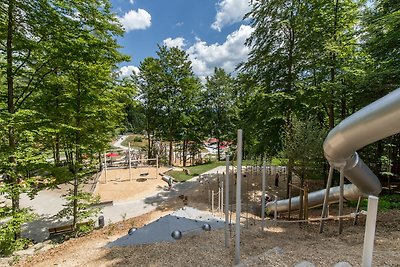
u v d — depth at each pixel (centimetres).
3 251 886
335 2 1338
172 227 919
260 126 1464
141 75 2739
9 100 964
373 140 600
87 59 1047
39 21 925
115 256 739
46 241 1095
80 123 1190
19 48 939
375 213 290
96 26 1055
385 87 1091
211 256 686
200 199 1516
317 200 1057
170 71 2769
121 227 1122
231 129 3228
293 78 1351
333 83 1234
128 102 1716
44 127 974
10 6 866
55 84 1120
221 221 1030
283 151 1341
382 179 1594
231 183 1777
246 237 852
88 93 1162
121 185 1994
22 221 916
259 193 1542
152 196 1712
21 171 970
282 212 1161
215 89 3162
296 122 1253
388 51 1183
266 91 1424
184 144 3216
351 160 791
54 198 1791
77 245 909
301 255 575
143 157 3253
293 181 1738
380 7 1265
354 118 595
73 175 1146
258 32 1388
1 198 1738
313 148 1180
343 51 1318
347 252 592
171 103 2744
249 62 1465
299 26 1258
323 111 1730
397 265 483
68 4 959
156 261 673
